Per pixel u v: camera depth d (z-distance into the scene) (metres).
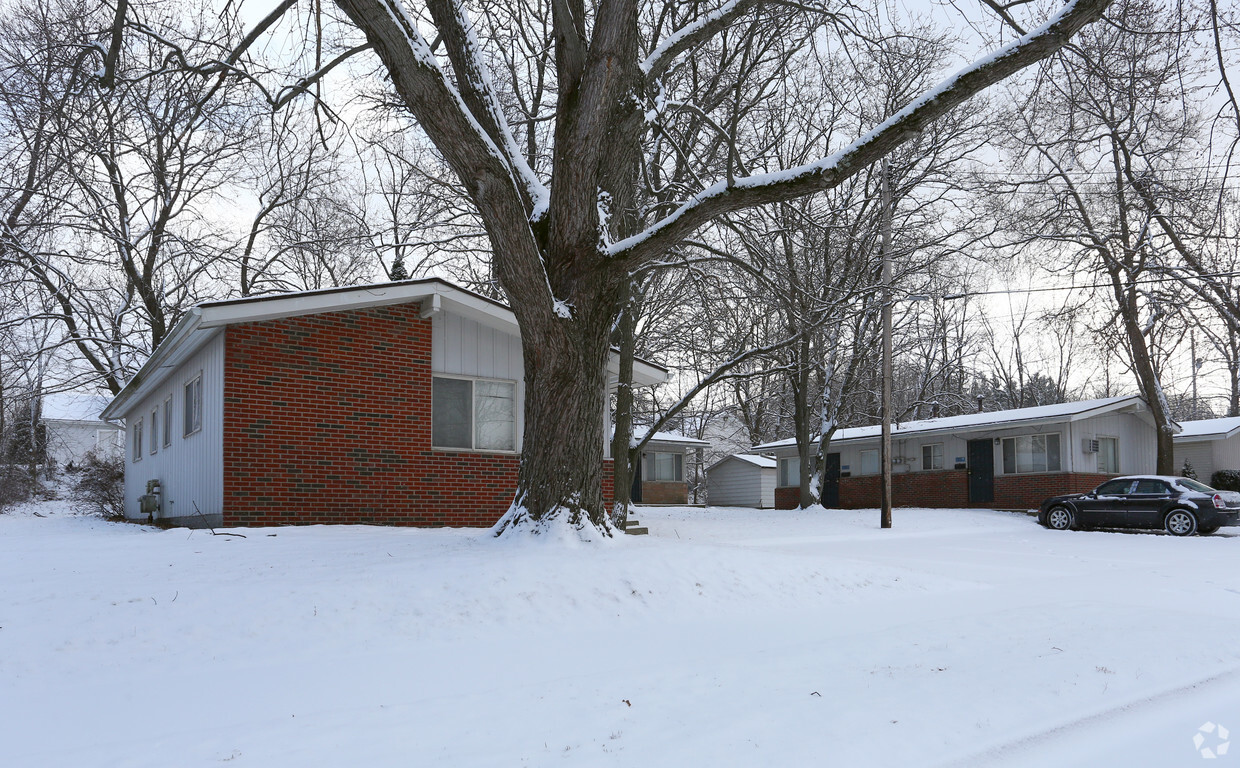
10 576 8.30
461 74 10.68
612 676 5.96
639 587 8.66
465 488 16.12
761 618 8.37
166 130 11.58
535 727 4.78
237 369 13.82
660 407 40.97
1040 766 4.25
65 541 11.88
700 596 8.79
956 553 16.08
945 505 33.41
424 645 6.81
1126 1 11.02
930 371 50.53
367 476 14.99
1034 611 8.84
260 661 6.22
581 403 10.34
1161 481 22.41
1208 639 7.36
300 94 11.40
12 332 25.19
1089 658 6.55
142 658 6.11
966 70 8.76
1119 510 22.59
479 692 5.55
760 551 10.68
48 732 4.70
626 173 11.11
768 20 14.76
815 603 9.17
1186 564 14.28
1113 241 27.55
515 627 7.43
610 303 10.62
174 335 14.44
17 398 27.02
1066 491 29.03
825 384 32.91
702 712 5.05
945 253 25.17
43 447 39.53
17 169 16.12
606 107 10.10
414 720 4.91
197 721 4.91
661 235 10.08
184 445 16.39
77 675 5.75
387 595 7.58
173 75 11.38
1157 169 25.31
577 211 10.30
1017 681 5.83
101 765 4.20
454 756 4.30
